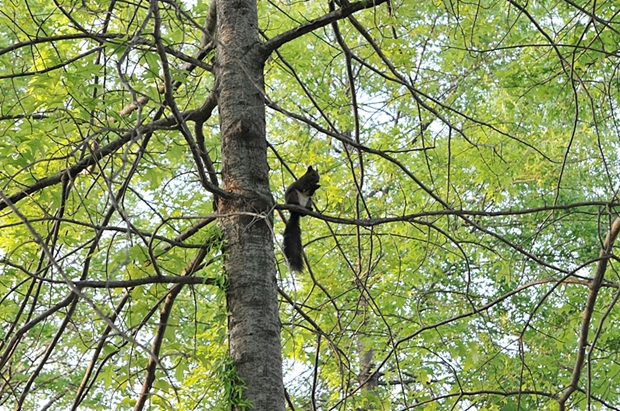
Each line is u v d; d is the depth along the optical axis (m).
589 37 10.52
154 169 8.07
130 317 7.51
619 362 9.88
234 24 7.56
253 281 6.73
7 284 8.68
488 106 13.71
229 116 7.25
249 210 6.91
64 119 7.33
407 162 13.26
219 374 6.50
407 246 12.35
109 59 7.54
